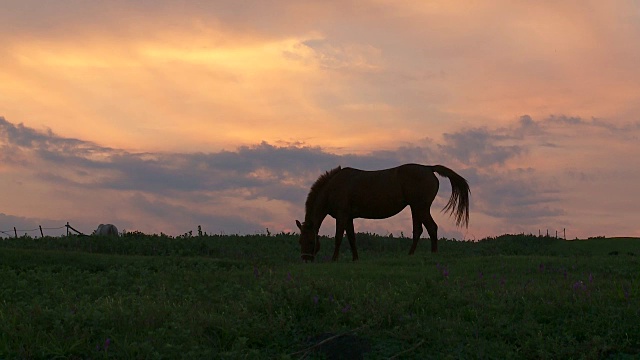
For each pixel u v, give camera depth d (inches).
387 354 304.2
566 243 1022.4
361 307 350.0
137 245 887.1
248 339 312.0
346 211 730.2
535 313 350.6
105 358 279.9
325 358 301.6
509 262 578.9
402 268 562.6
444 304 373.7
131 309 361.1
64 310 349.4
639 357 292.4
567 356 295.7
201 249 884.0
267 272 544.7
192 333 312.8
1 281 512.7
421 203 717.9
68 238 927.0
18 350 282.4
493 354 297.6
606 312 338.0
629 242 971.3
